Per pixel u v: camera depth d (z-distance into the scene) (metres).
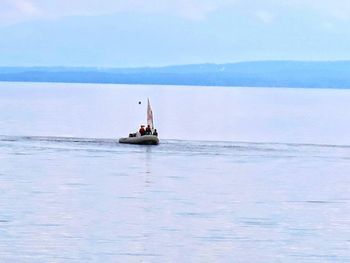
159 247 104.81
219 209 133.00
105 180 166.75
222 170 189.62
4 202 135.12
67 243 105.50
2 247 102.56
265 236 112.31
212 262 98.19
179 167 194.50
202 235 112.38
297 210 133.62
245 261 98.81
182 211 130.25
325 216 128.25
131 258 99.19
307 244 108.00
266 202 141.62
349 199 147.00
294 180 173.88
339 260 99.94
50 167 188.12
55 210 128.38
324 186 164.62
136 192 150.50
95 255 99.94
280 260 99.56
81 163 198.00
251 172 187.12
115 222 119.88
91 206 133.12
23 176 170.62
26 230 112.69
